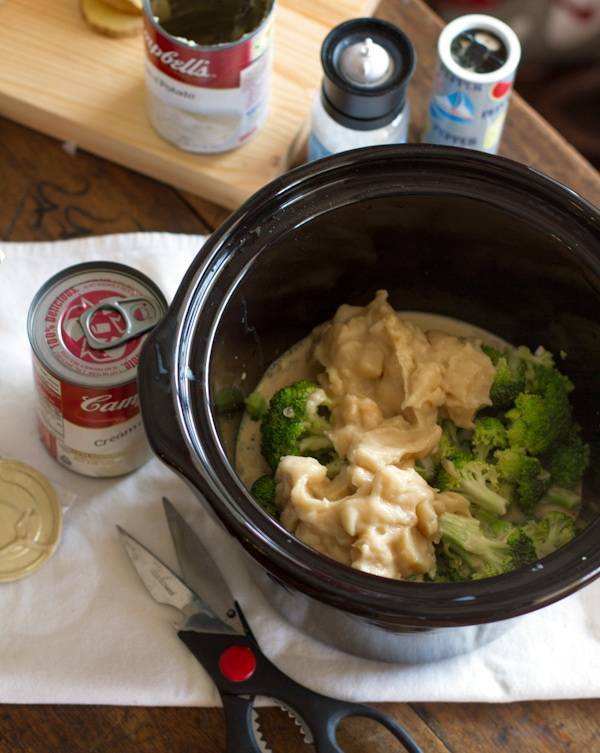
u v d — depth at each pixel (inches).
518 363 24.3
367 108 24.5
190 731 22.1
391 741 22.1
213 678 21.9
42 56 27.6
